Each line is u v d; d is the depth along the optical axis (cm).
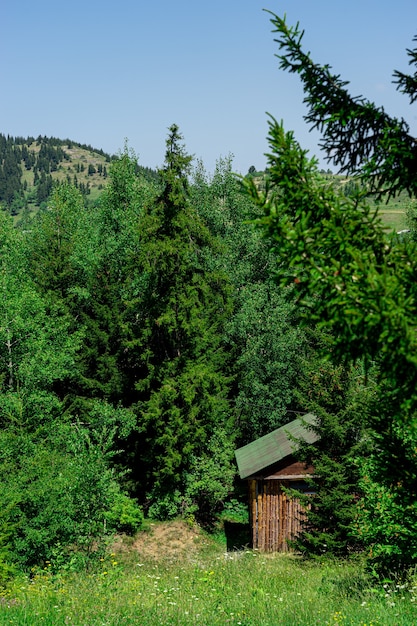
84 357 3875
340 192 491
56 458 2342
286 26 509
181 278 3166
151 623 1075
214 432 3366
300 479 2686
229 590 1505
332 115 525
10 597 1297
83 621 1051
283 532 2692
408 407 452
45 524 2058
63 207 4812
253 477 2691
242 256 4394
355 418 2027
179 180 3031
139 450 3488
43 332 3541
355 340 451
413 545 1082
